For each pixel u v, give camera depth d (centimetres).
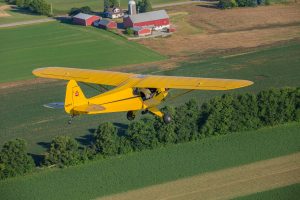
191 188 14800
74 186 15212
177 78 11262
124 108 11312
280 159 16112
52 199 14612
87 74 12362
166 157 16500
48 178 15712
